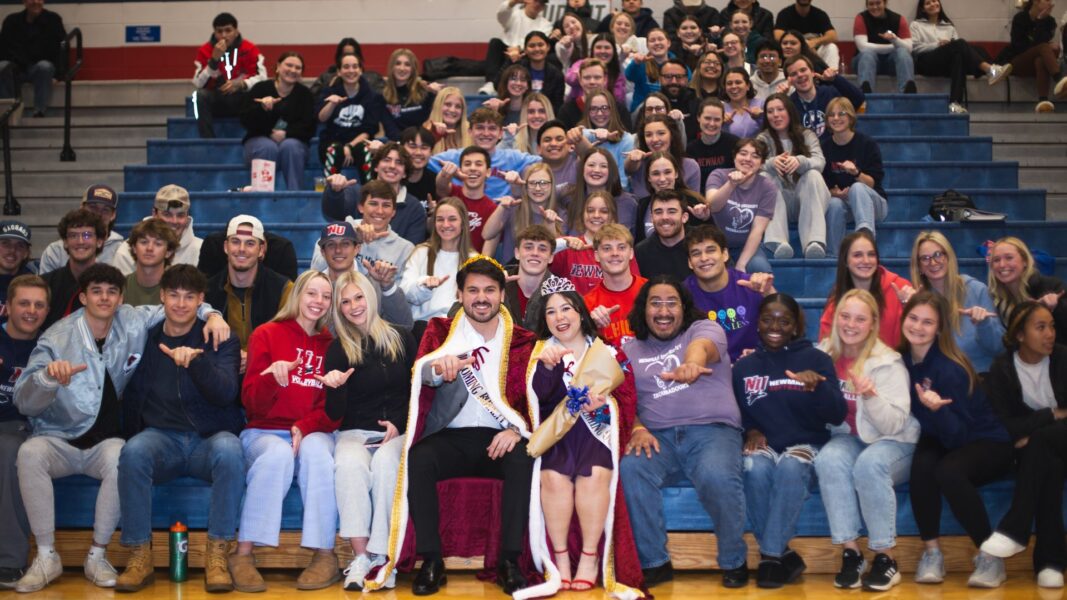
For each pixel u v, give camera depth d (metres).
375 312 4.62
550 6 9.92
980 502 4.26
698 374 4.38
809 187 6.45
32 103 9.34
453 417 4.45
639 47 8.77
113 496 4.38
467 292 4.43
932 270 5.04
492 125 6.67
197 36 10.34
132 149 8.79
